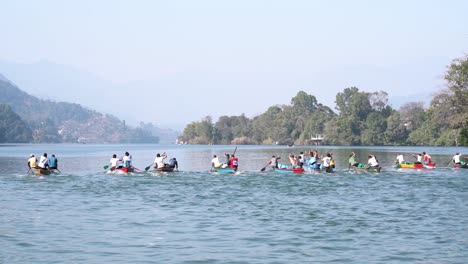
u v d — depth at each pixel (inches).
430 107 3730.3
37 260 755.4
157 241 870.4
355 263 746.8
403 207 1218.6
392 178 1967.3
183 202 1299.2
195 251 807.1
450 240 876.6
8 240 869.2
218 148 7244.1
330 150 5605.3
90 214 1120.8
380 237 898.7
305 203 1282.0
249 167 2728.8
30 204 1264.8
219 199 1353.3
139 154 5078.7
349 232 936.9
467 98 3464.6
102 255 783.7
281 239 884.0
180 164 3120.1
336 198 1375.5
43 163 2066.9
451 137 5969.5
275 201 1317.7
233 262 749.3
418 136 7017.7
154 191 1529.3
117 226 990.4
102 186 1664.6
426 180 1882.4
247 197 1393.9
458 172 2267.5
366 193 1486.2
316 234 920.9
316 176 2055.9
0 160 3491.6
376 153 4685.0
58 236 902.4
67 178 1940.2
